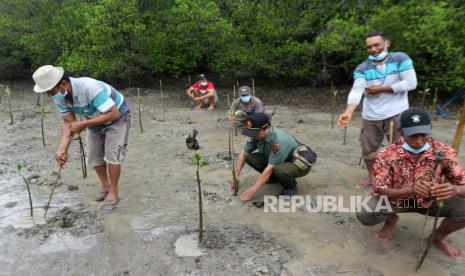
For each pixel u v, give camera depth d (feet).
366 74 14.98
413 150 10.62
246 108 24.08
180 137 24.76
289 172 14.84
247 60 38.68
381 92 14.69
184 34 39.91
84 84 13.23
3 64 48.47
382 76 14.70
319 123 28.07
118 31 38.96
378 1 34.27
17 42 44.32
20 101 39.22
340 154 20.92
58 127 27.81
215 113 32.35
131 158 20.77
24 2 42.27
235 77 46.62
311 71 40.47
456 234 12.80
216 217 14.23
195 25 38.04
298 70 39.29
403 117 10.25
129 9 38.73
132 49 41.47
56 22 40.55
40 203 15.57
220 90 43.73
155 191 16.52
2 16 42.98
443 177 10.21
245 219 14.05
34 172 18.90
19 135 25.80
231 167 19.10
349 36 32.50
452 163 10.43
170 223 13.84
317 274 10.96
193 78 49.08
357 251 11.99
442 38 29.01
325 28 37.24
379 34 14.56
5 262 11.76
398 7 30.55
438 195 9.90
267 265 11.39
